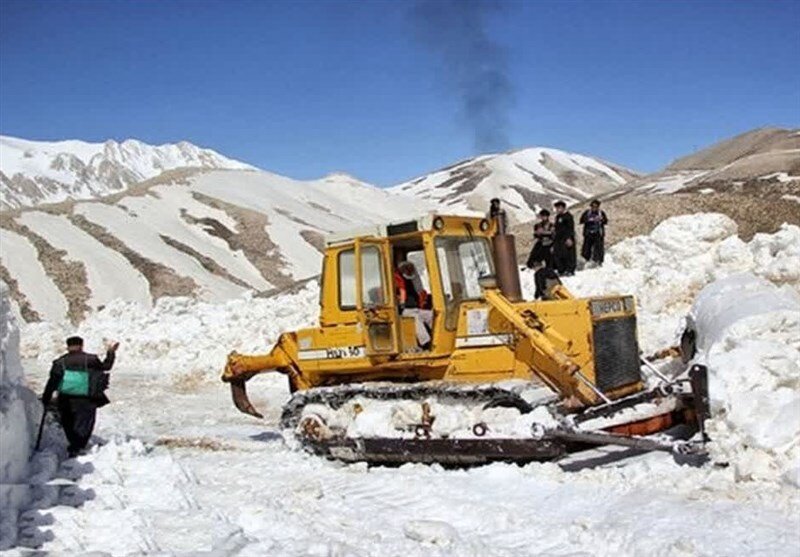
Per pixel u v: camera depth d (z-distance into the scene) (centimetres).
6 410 762
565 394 938
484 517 750
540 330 953
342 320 1070
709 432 786
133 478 858
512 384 930
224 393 1822
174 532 691
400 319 1032
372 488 888
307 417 1068
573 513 743
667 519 683
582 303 945
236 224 9394
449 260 1017
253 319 2247
